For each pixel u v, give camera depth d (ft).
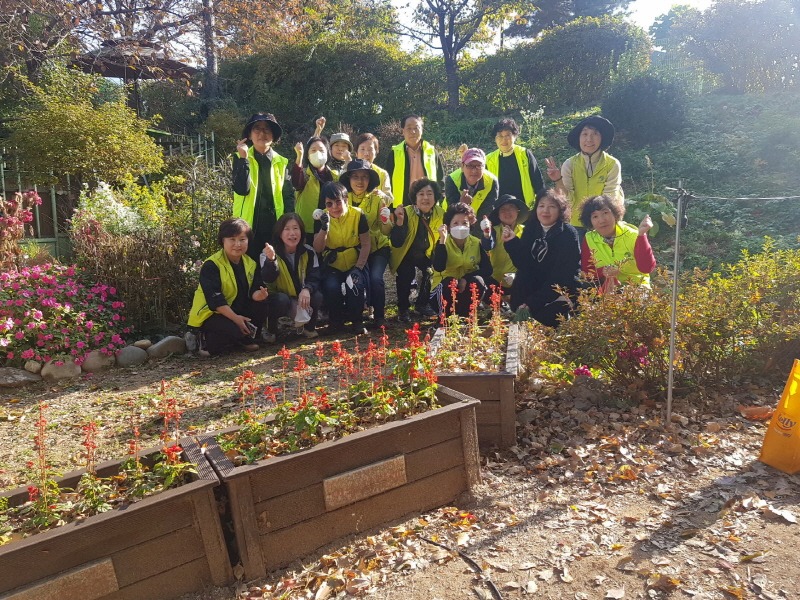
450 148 49.14
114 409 15.30
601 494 10.14
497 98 61.46
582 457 11.35
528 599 7.72
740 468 10.62
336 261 20.99
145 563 7.65
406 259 21.66
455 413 10.17
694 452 11.32
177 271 22.13
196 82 64.85
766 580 7.66
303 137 61.00
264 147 21.31
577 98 57.93
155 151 35.47
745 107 40.96
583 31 56.24
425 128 57.00
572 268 17.74
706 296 13.94
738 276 14.89
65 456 12.65
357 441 9.12
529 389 13.98
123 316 21.04
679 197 12.14
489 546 8.93
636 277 16.44
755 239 26.35
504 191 23.56
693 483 10.26
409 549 8.97
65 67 38.81
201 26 53.31
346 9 70.85
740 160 33.55
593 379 13.96
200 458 8.65
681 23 49.55
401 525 9.57
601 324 13.67
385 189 22.39
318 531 8.91
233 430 9.76
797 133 33.47
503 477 10.94
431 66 63.00
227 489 8.30
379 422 10.00
